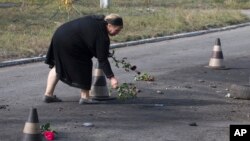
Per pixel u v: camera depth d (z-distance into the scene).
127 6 36.75
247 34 28.36
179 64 17.69
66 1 29.91
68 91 12.88
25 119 10.27
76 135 9.21
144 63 17.86
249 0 46.78
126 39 23.42
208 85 14.08
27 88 13.41
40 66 17.39
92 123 9.97
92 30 10.98
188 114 10.78
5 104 11.52
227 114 10.87
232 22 32.75
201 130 9.62
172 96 12.50
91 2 37.28
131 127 9.76
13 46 19.73
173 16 30.72
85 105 11.42
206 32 28.70
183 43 24.14
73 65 11.26
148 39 24.30
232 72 16.31
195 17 31.39
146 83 14.02
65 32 11.12
